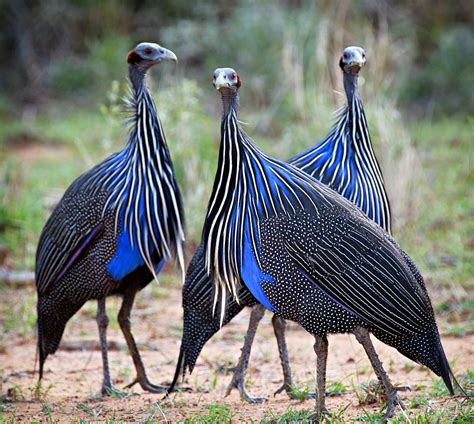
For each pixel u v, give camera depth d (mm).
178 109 19094
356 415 9586
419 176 20516
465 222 19875
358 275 8859
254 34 30812
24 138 30266
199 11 35094
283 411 10117
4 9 37906
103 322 11539
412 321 8961
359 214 9195
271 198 9102
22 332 14633
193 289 10391
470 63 31281
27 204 20344
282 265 9000
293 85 26734
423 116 30297
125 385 12117
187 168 19000
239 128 9242
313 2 29406
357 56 10906
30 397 11375
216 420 9469
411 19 33656
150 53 11258
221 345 13922
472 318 14242
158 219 11102
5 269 17750
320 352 9258
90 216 11148
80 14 37125
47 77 36219
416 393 10539
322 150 11086
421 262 17031
